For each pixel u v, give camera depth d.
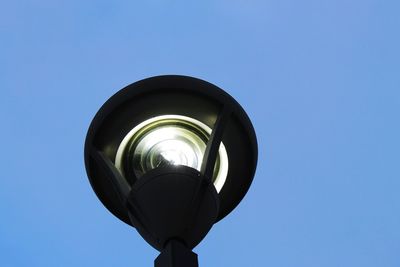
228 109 4.27
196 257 3.67
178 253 3.61
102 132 4.34
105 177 4.51
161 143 4.42
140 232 4.00
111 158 4.40
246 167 4.49
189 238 3.85
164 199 3.89
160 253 3.69
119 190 4.11
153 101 4.29
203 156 4.19
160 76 4.27
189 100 4.30
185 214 3.86
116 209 4.66
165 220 3.84
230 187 4.54
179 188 3.92
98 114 4.31
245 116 4.37
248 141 4.41
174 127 4.43
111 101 4.25
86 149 4.39
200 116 4.38
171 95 4.28
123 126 4.35
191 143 4.42
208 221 3.97
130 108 4.29
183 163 4.37
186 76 4.28
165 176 3.97
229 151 4.45
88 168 4.45
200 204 3.93
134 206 3.98
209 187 4.00
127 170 4.38
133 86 4.24
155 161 4.37
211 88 4.28
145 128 4.41
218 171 4.48
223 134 4.39
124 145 4.41
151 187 3.94
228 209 4.62
